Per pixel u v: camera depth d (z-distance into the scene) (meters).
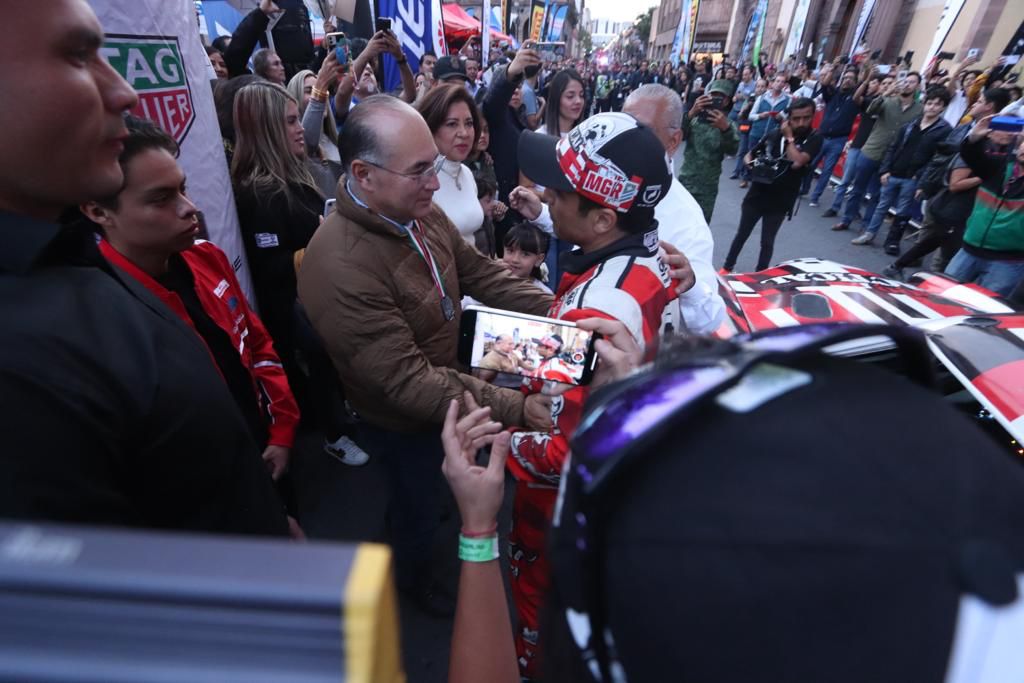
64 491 0.53
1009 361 1.62
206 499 0.79
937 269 4.91
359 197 1.33
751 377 0.37
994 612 0.26
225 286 1.53
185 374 0.73
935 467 0.31
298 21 4.37
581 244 1.21
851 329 0.40
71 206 0.65
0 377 0.49
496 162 3.55
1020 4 8.16
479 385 1.40
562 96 3.44
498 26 18.52
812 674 0.28
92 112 0.56
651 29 55.06
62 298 0.58
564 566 0.41
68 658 0.22
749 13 21.94
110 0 1.39
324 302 1.33
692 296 1.66
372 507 2.36
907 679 0.27
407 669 1.74
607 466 0.36
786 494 0.30
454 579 2.00
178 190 1.24
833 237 6.48
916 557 0.28
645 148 1.03
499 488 0.82
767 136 4.70
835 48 14.70
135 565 0.22
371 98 1.30
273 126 2.15
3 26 0.48
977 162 3.60
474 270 1.84
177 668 0.21
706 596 0.30
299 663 0.21
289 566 0.22
